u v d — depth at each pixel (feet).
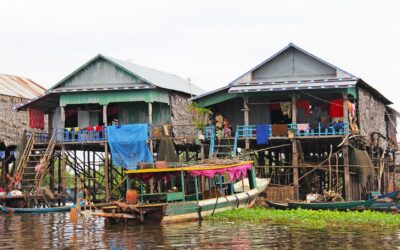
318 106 126.00
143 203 96.27
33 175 129.90
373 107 137.28
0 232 89.61
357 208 103.30
